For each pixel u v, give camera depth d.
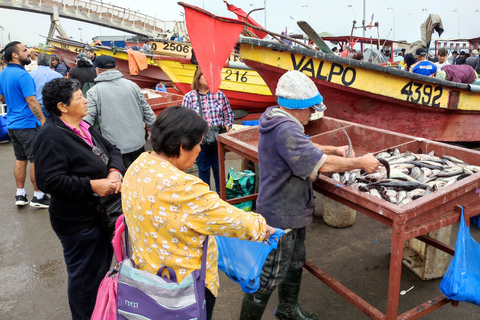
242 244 2.06
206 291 1.64
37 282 3.23
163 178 1.39
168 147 1.43
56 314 2.81
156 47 12.87
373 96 4.77
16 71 4.36
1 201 5.11
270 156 2.06
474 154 2.50
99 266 2.28
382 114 5.08
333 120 3.75
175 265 1.46
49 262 3.55
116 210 2.29
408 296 2.85
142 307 1.41
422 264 3.04
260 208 2.18
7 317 2.78
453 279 1.93
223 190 3.77
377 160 2.02
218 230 1.46
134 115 3.82
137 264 1.56
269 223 2.14
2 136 8.48
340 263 3.36
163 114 1.46
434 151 2.78
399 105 4.98
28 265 3.50
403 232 1.80
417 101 4.92
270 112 2.11
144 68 9.95
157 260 1.48
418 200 1.87
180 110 1.47
